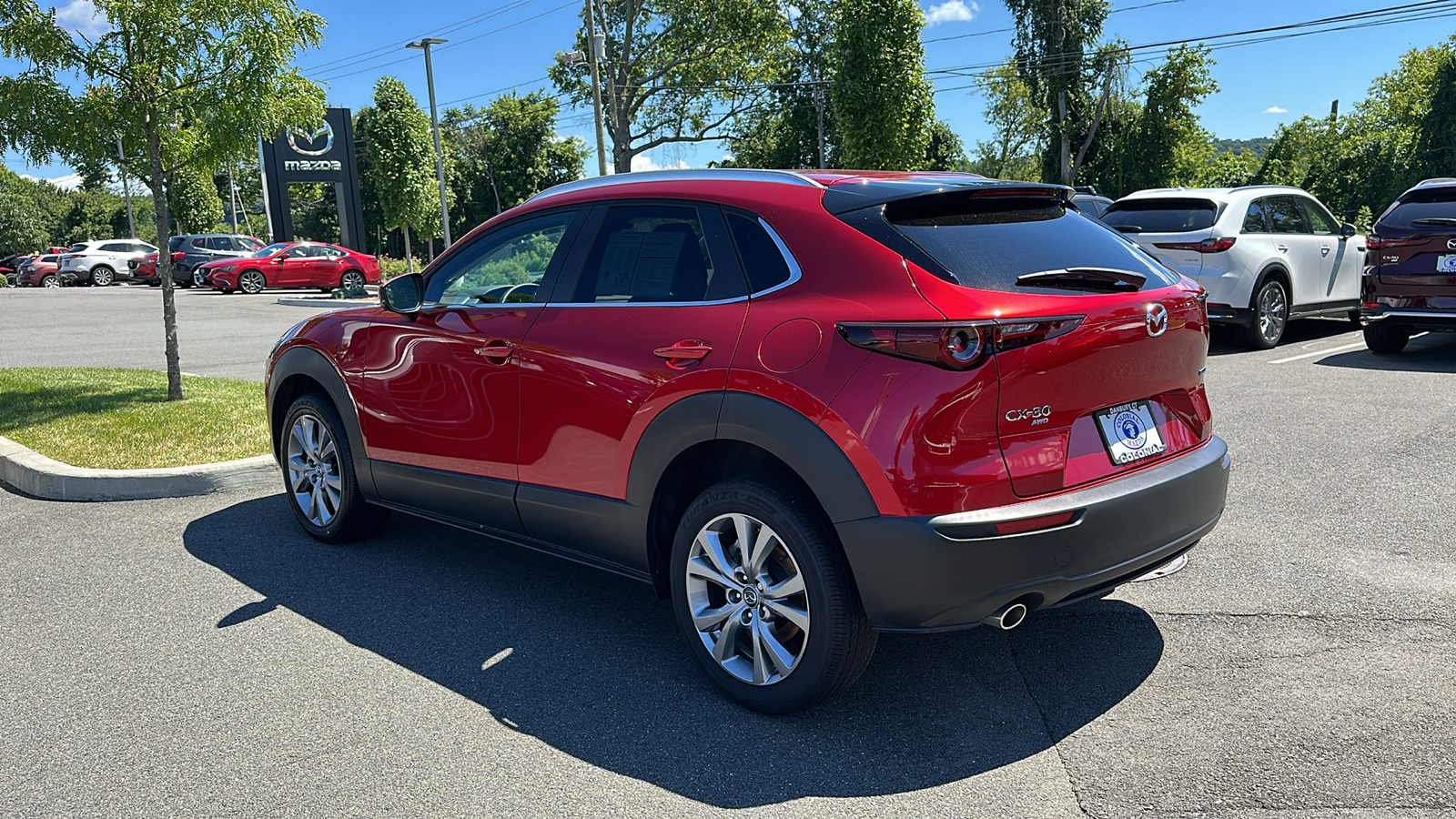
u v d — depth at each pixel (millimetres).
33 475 5820
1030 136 56188
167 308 8109
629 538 3361
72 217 96500
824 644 2844
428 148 36812
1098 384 2877
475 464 3920
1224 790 2562
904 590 2682
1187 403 3291
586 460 3443
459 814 2553
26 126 7234
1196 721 2928
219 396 8438
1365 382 8031
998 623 2777
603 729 2992
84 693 3279
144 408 7773
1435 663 3223
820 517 2865
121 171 7984
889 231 2877
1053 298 2787
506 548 4766
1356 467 5551
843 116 20828
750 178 3305
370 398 4383
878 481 2668
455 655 3533
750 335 2957
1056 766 2713
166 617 3922
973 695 3143
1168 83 41281
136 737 2982
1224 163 62406
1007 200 3207
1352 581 3938
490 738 2945
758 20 43906
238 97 7559
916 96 20469
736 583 3080
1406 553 4219
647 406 3188
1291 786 2564
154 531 5047
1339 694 3047
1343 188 43750
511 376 3684
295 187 81438
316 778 2736
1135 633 3555
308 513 4902
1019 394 2686
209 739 2963
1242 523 4688
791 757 2809
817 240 2959
